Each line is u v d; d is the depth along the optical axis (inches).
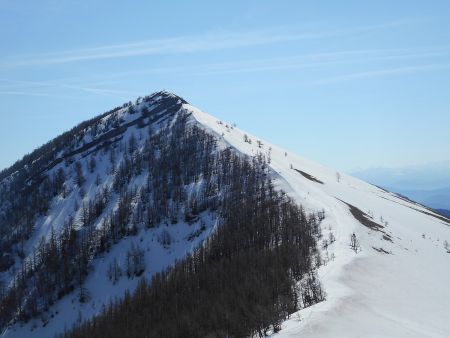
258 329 3304.6
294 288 4013.3
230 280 5246.1
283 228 6781.5
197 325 4330.7
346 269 4463.6
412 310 3671.3
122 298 7746.1
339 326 2883.9
